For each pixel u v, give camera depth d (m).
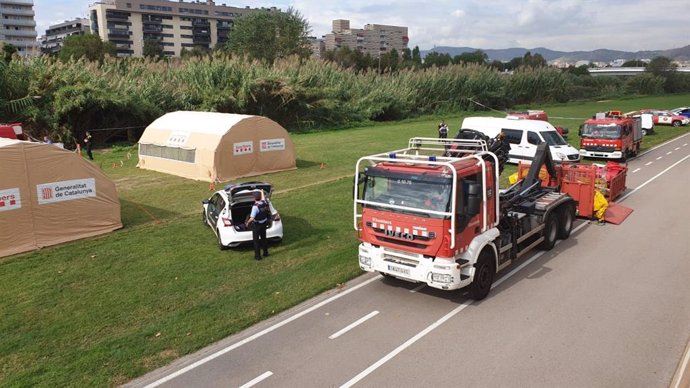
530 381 6.84
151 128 24.81
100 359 7.70
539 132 22.84
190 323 8.83
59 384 7.07
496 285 10.29
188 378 7.18
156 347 8.03
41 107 31.38
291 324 8.77
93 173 13.95
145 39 140.62
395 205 9.24
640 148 30.77
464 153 11.26
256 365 7.46
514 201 11.95
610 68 119.19
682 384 6.50
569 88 74.94
